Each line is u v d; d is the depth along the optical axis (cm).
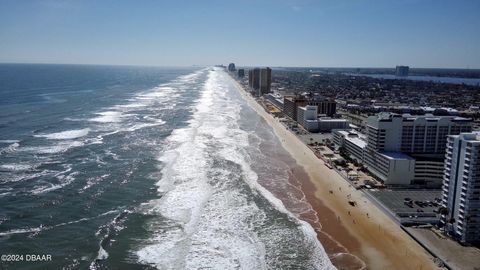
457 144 9544
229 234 9800
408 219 10394
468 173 9181
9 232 9512
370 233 10044
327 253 9088
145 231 9788
